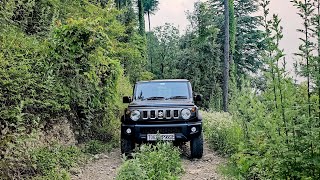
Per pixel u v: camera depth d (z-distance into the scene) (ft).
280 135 14.26
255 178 19.71
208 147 34.60
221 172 23.52
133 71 105.19
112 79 39.58
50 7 41.47
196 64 140.67
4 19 29.37
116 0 137.80
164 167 23.02
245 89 23.86
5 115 21.39
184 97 32.99
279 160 13.69
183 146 35.04
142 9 169.37
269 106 15.72
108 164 28.07
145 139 28.63
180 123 29.07
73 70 32.19
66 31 31.71
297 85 14.03
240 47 180.14
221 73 144.46
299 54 13.07
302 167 13.55
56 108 28.30
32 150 23.34
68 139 30.66
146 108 29.19
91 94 34.81
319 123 12.96
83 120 34.86
